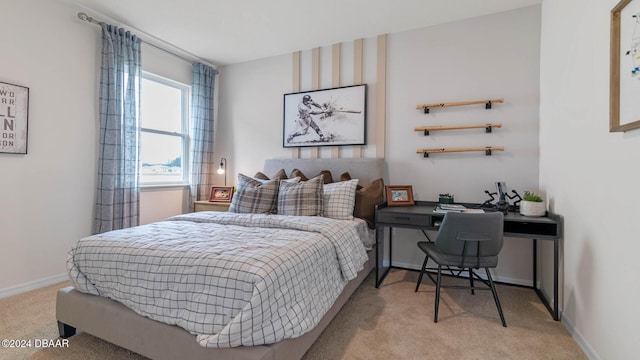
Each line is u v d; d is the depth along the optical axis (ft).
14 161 7.40
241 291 3.88
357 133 10.28
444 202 8.67
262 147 12.19
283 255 4.54
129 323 4.55
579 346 5.35
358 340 5.51
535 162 8.23
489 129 8.64
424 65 9.47
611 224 4.41
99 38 9.07
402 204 9.05
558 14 6.72
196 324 3.99
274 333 3.82
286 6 8.35
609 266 4.46
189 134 12.45
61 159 8.27
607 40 4.56
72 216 8.54
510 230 6.86
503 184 7.80
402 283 8.43
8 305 6.79
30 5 7.58
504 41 8.54
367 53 10.23
